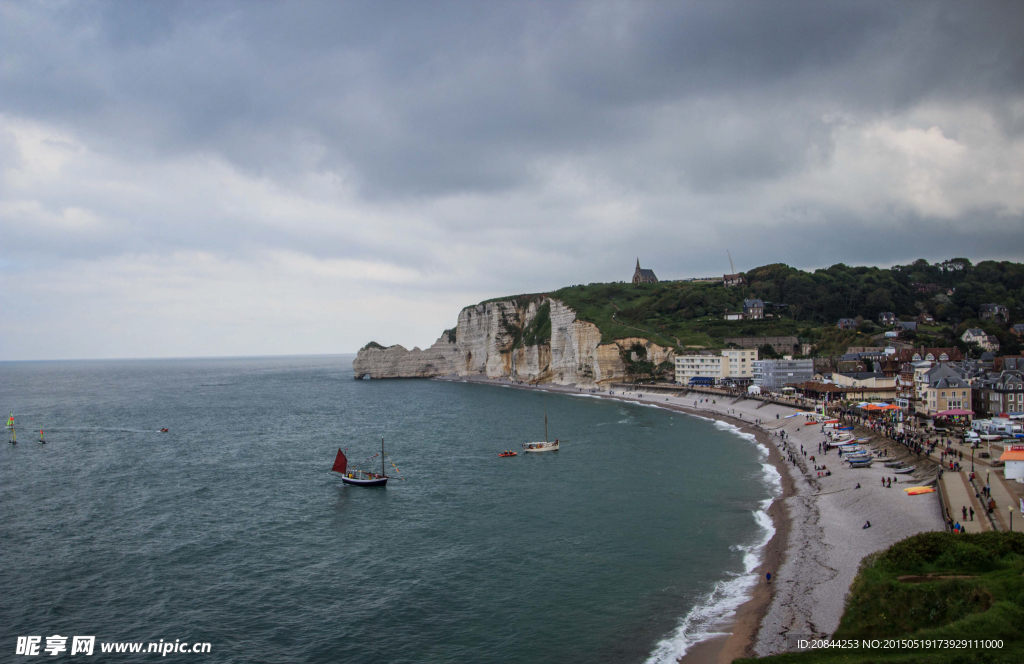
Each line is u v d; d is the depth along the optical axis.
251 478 101.50
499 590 57.31
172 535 72.81
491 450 125.88
